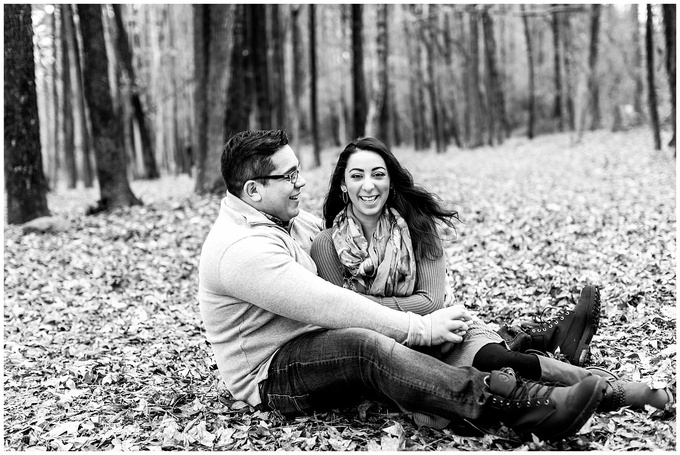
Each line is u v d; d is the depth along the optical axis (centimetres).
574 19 2592
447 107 2842
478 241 630
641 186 929
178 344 430
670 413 262
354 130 1655
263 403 294
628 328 374
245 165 285
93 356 419
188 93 2327
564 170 1289
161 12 2491
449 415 253
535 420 240
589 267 505
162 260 670
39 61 1562
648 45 1252
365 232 303
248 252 270
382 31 1759
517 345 301
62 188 2273
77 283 608
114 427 301
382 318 267
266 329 284
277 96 1817
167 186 1703
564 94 2842
